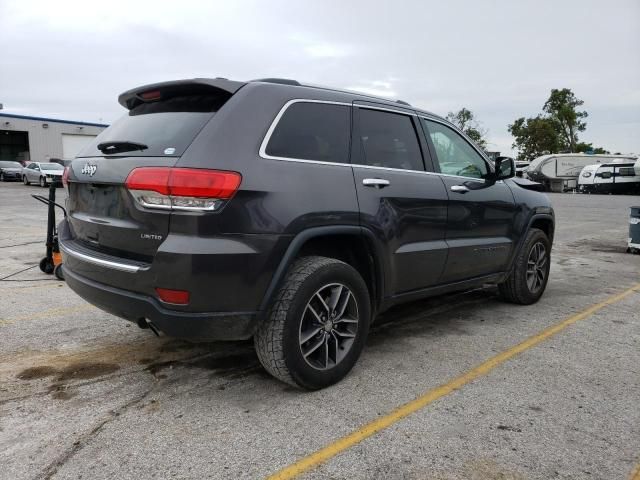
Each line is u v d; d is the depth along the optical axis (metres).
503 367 3.71
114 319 4.66
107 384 3.33
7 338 4.13
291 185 3.01
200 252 2.68
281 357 3.03
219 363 3.70
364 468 2.46
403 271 3.75
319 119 3.36
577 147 66.12
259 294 2.90
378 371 3.60
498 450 2.63
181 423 2.85
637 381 3.50
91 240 3.28
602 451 2.64
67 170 3.69
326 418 2.92
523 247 5.18
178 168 2.70
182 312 2.76
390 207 3.58
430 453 2.59
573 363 3.81
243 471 2.42
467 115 43.12
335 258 3.54
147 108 3.46
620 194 32.88
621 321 4.90
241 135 2.93
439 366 3.72
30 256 7.62
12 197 20.45
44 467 2.42
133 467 2.43
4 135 45.50
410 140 3.99
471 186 4.39
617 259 8.55
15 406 3.01
